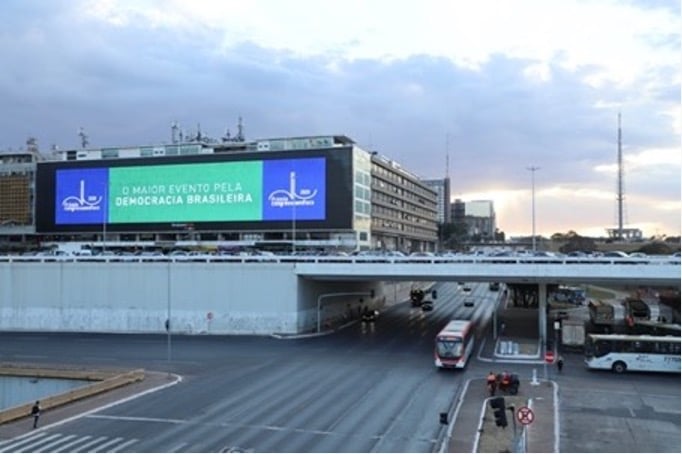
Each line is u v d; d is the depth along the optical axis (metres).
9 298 77.31
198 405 40.88
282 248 115.88
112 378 46.94
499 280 68.12
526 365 54.22
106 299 75.06
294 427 35.88
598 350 51.84
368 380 48.25
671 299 76.00
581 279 63.25
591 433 33.91
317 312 77.06
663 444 32.06
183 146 127.62
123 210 120.56
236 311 72.06
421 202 196.50
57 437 34.31
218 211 115.75
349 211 110.25
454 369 52.25
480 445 31.75
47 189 125.50
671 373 50.28
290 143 122.38
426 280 71.00
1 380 52.03
